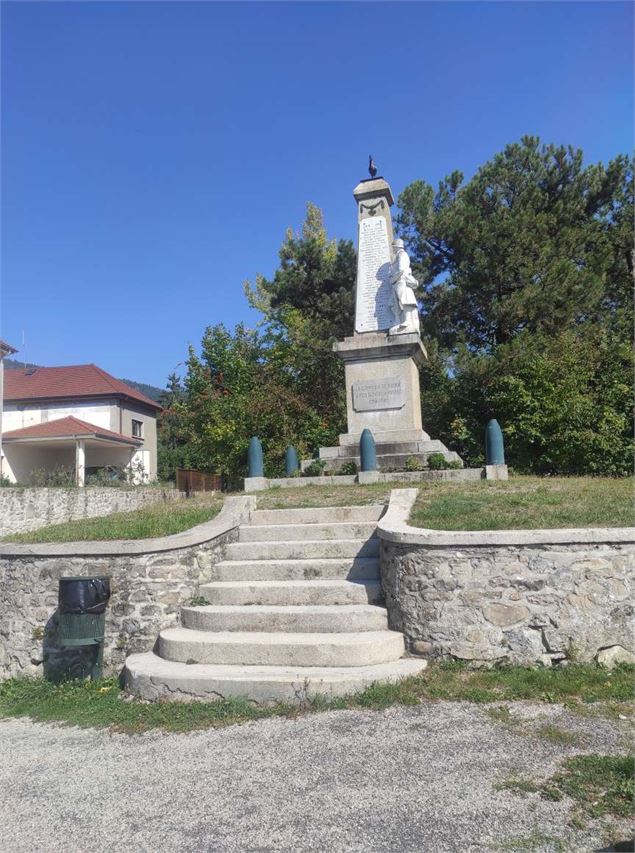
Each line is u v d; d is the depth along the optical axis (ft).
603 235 79.15
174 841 11.56
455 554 19.81
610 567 19.30
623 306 77.82
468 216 77.30
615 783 12.15
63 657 23.11
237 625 21.89
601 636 19.02
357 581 23.84
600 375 64.39
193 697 18.60
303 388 86.17
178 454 145.48
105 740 16.96
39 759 16.05
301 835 11.37
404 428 44.04
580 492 28.32
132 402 110.42
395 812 11.83
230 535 27.68
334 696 17.70
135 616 22.74
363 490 33.86
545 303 71.36
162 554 23.35
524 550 19.44
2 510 61.67
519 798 11.95
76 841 11.85
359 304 48.11
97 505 72.18
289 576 25.03
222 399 85.20
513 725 15.24
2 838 12.17
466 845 10.67
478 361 69.21
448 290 78.89
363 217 49.52
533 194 78.33
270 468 75.97
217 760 14.80
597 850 10.28
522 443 62.69
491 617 19.34
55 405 104.78
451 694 17.33
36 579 23.77
